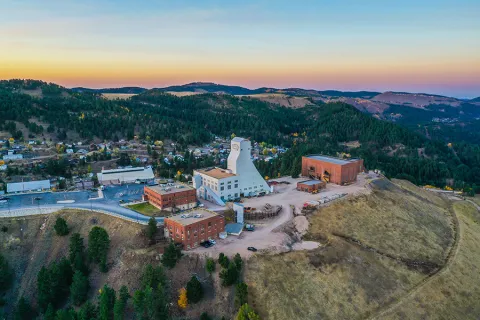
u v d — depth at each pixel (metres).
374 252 123.94
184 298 95.06
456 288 114.94
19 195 164.62
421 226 150.00
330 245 121.19
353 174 186.38
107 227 127.56
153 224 116.69
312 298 101.06
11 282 111.94
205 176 162.00
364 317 99.50
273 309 95.50
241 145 160.62
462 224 164.25
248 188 164.38
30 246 124.25
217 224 120.19
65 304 104.75
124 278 105.00
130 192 170.75
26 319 100.25
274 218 139.50
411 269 119.88
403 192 185.25
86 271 110.75
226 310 94.44
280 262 109.19
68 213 138.12
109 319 92.81
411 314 102.31
